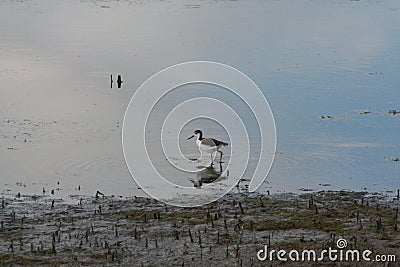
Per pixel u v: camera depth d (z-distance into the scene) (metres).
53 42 35.38
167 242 11.70
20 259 10.82
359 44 36.06
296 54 33.12
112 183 15.98
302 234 12.15
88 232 12.23
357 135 20.09
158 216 13.21
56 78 27.47
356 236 11.99
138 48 34.19
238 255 11.04
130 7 49.50
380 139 19.61
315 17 45.75
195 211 13.78
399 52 33.88
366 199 14.76
